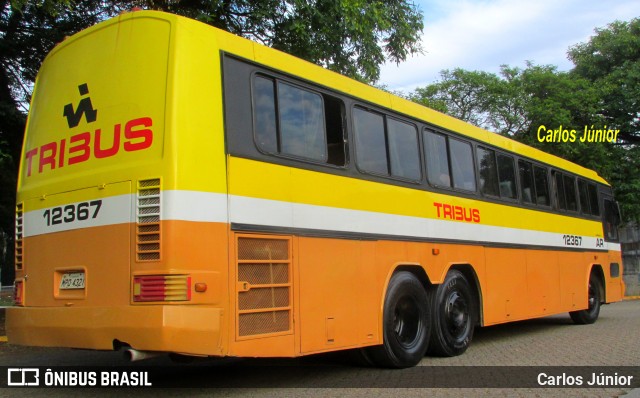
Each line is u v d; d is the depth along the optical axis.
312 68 6.16
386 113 7.20
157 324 4.42
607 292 13.45
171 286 4.52
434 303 7.72
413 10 13.34
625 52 25.12
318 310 5.72
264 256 5.23
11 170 10.95
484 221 8.93
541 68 24.03
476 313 8.64
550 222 11.10
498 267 9.16
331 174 6.12
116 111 5.14
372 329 6.44
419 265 7.33
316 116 6.09
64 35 11.16
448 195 8.16
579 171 13.02
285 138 5.65
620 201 23.30
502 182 9.70
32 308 5.37
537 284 10.30
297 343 5.44
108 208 4.95
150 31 5.14
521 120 23.30
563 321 13.45
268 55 5.65
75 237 5.17
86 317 4.84
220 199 4.91
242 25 11.62
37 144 5.89
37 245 5.54
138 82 5.06
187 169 4.73
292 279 5.46
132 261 4.72
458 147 8.66
